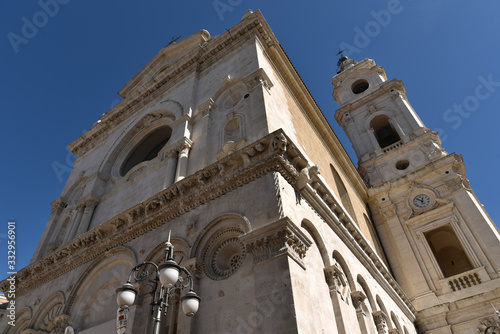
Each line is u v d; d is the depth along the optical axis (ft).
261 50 61.57
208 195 40.32
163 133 71.87
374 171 101.86
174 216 42.50
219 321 30.81
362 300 42.29
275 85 57.67
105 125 82.69
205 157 48.42
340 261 43.70
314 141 67.21
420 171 89.71
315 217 41.60
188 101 62.18
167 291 26.04
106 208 60.13
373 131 114.73
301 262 31.19
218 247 36.78
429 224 80.23
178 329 32.27
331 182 65.16
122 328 26.68
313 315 28.99
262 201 35.17
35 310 50.83
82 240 50.93
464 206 77.66
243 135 46.80
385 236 85.87
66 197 74.13
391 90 120.57
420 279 74.79
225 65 64.03
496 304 62.64
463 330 63.77
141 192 54.44
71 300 46.93
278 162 37.09
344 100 134.21
